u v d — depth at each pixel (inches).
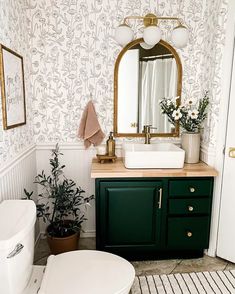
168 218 75.9
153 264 78.5
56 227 80.4
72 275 47.1
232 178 74.6
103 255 53.9
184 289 67.6
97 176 70.9
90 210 92.6
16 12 69.7
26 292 45.0
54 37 82.4
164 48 85.0
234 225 76.2
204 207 76.0
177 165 75.7
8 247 37.5
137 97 87.1
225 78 73.1
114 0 81.5
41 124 86.9
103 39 83.5
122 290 44.3
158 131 89.8
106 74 85.5
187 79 87.3
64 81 85.0
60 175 90.0
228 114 73.4
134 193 73.5
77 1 81.0
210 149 79.5
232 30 70.2
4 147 60.3
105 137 89.1
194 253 81.4
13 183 66.0
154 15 82.6
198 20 84.1
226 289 67.7
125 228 75.5
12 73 64.9
